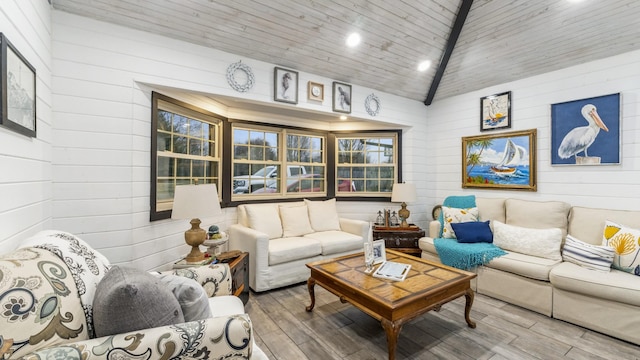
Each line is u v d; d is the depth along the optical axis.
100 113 2.17
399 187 3.91
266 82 3.01
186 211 2.15
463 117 4.07
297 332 2.17
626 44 2.67
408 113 4.29
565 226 2.91
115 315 0.91
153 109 2.49
